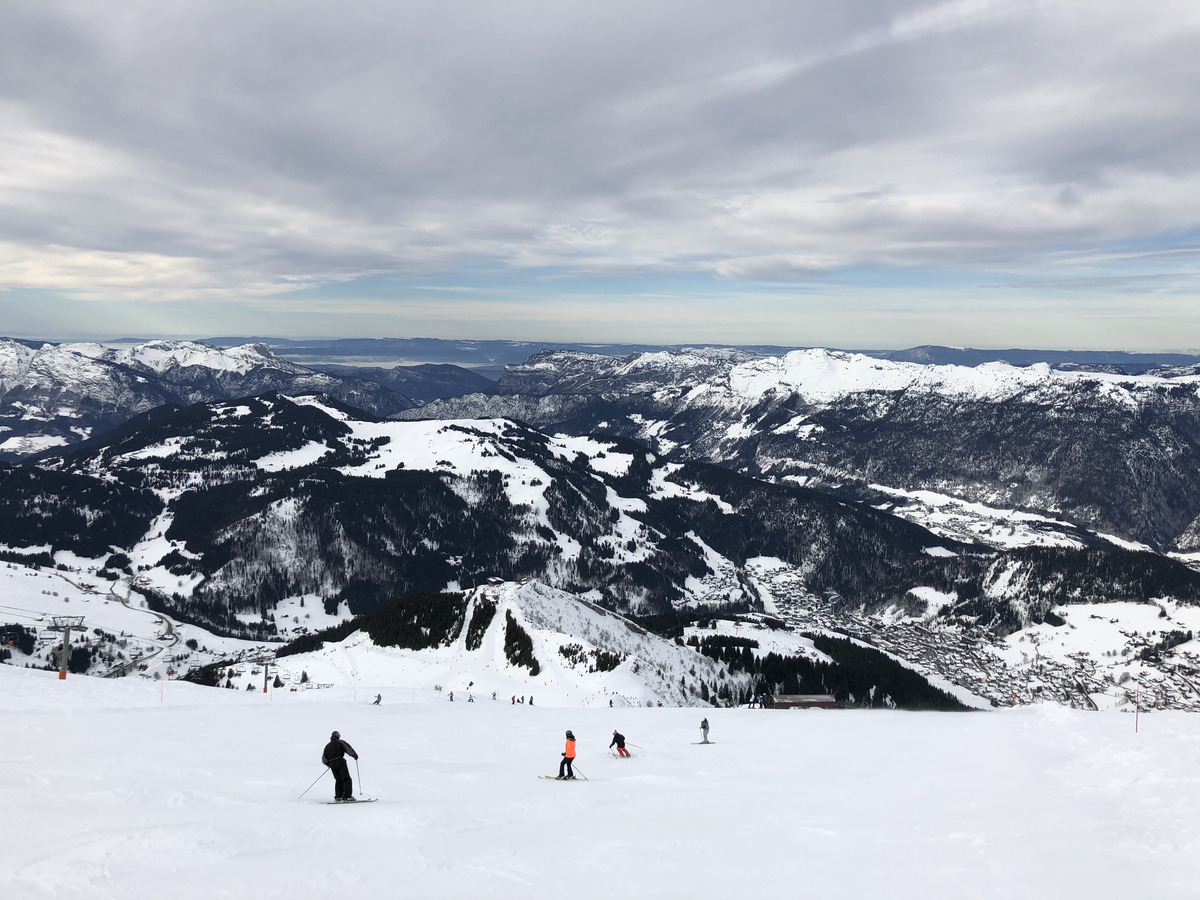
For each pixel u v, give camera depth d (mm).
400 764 43312
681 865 20797
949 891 18078
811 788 34250
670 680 133000
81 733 48094
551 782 37188
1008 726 53281
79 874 18328
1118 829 23516
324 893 17391
